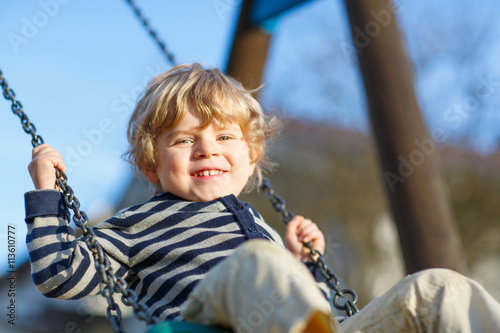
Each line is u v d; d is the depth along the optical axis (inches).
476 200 401.1
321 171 417.4
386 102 132.5
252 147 83.0
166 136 77.3
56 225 67.5
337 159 414.9
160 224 71.6
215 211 73.6
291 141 415.8
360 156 417.1
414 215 127.0
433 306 57.2
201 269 66.7
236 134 79.4
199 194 75.2
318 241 87.3
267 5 163.8
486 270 421.1
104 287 60.4
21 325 357.7
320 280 84.1
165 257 68.1
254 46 169.6
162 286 66.1
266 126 96.0
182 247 68.6
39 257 65.3
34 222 66.9
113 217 73.0
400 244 129.3
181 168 75.6
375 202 414.6
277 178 417.7
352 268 415.2
